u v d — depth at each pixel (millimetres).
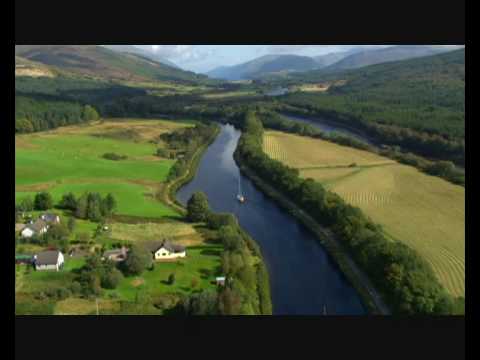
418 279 85188
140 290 89938
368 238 107062
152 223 130250
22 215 130875
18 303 83250
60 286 90125
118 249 106625
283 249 118562
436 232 123188
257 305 85938
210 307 79312
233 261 95375
